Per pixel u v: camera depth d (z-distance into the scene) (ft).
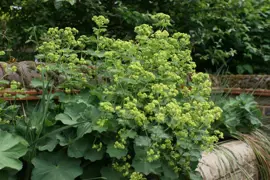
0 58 12.33
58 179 5.61
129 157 6.13
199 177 6.87
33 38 12.63
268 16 16.79
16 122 6.51
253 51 14.94
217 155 8.73
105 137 6.17
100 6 12.79
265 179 10.61
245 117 11.12
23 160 6.04
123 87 6.71
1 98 6.59
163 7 14.49
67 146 6.06
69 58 7.09
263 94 12.68
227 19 14.65
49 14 12.78
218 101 11.27
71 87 7.35
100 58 7.96
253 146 10.43
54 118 6.59
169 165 6.44
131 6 14.12
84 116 6.19
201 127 6.43
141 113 6.14
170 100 6.79
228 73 15.44
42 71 6.77
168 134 6.43
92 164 6.33
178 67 7.63
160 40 7.18
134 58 7.13
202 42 14.05
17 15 13.21
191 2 14.21
